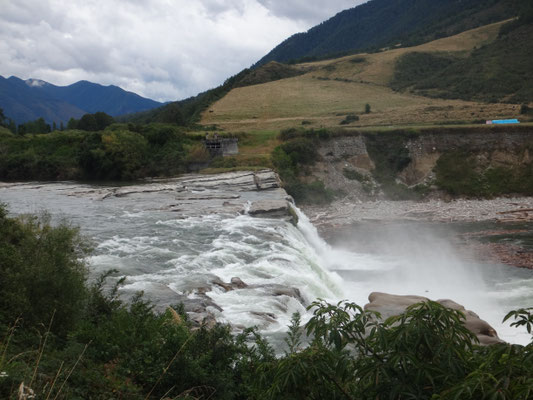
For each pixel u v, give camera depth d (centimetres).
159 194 4738
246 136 8131
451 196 6950
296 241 3070
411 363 414
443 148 7612
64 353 823
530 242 4066
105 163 6950
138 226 3031
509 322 2148
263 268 2223
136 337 946
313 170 7350
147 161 7306
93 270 1953
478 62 14925
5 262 1016
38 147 7594
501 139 7556
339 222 5403
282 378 449
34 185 5778
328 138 7825
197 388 791
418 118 10281
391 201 6962
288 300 1784
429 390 412
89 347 891
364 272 3225
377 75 16150
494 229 4731
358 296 2647
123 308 1081
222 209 3794
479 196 6881
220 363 852
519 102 11538
